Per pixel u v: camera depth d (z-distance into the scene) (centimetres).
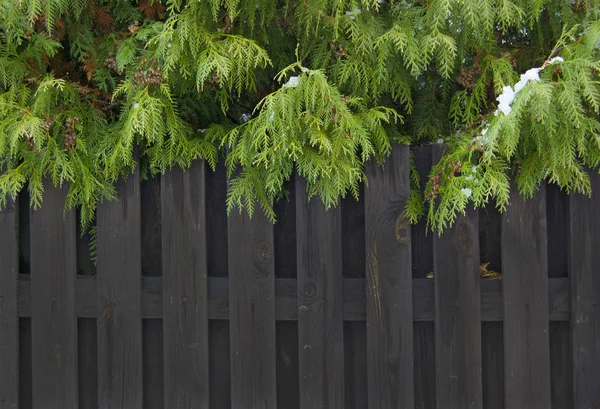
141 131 237
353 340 267
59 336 265
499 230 264
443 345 256
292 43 281
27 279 270
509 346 254
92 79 278
